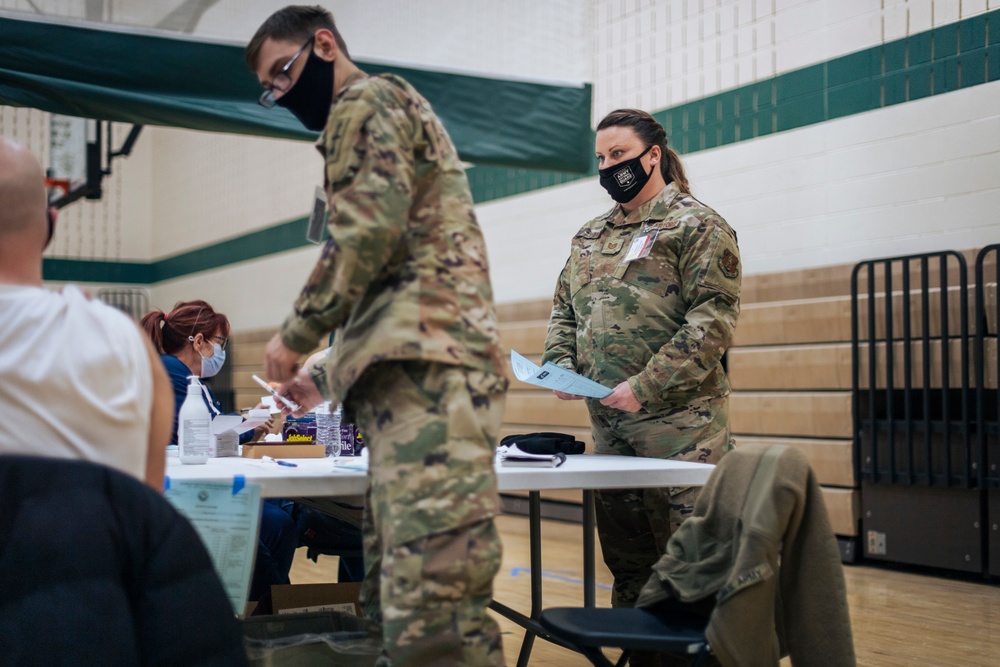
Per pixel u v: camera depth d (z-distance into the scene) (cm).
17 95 298
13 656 102
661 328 242
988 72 442
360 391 152
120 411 125
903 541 454
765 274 529
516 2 385
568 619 177
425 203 155
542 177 682
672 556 182
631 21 620
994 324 426
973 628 336
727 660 156
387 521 145
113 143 1248
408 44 363
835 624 163
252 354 1023
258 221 1030
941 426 438
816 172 512
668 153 259
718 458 238
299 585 246
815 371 493
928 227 462
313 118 170
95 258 1232
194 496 158
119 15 308
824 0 510
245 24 325
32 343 122
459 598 143
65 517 107
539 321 667
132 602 111
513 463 195
